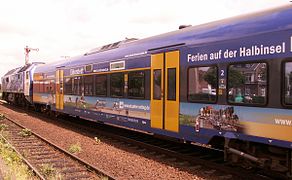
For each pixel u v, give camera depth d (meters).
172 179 8.54
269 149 7.87
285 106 7.15
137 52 12.37
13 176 7.66
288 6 7.39
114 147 12.63
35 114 26.42
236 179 8.36
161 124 10.96
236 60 8.29
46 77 24.31
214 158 10.31
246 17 8.32
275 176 8.48
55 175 8.73
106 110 14.79
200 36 9.48
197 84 9.49
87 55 17.52
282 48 7.23
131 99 12.73
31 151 12.10
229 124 8.46
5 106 37.53
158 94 11.11
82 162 9.98
